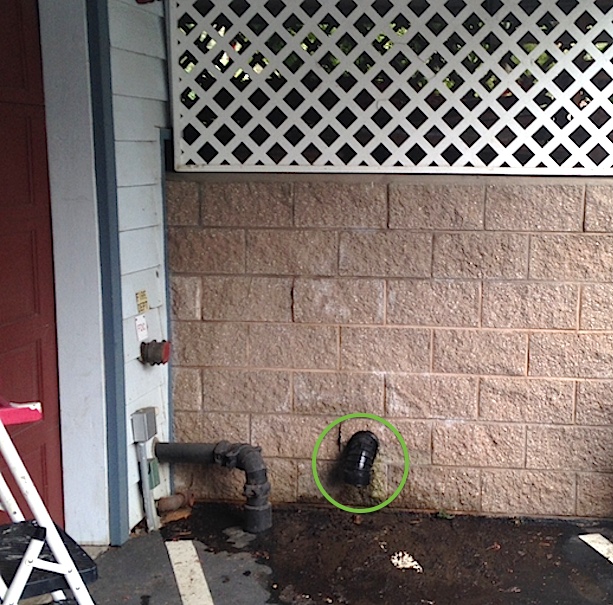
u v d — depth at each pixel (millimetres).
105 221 3613
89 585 3564
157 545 3898
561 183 3914
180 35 4004
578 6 3805
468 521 4137
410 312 4070
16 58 3369
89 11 3488
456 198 3967
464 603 3447
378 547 3898
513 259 3979
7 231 3352
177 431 4289
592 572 3682
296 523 4121
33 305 3549
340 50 3943
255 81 4008
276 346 4168
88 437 3770
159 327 4137
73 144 3572
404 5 3877
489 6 3926
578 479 4105
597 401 4039
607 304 3965
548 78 3871
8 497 2523
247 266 4129
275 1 4031
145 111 3918
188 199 4113
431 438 4148
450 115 4016
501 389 4074
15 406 2248
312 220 4059
